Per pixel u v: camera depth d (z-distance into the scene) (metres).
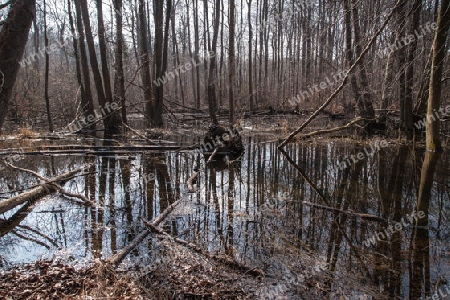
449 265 3.49
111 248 3.88
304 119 16.62
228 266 3.43
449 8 8.27
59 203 5.48
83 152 10.11
